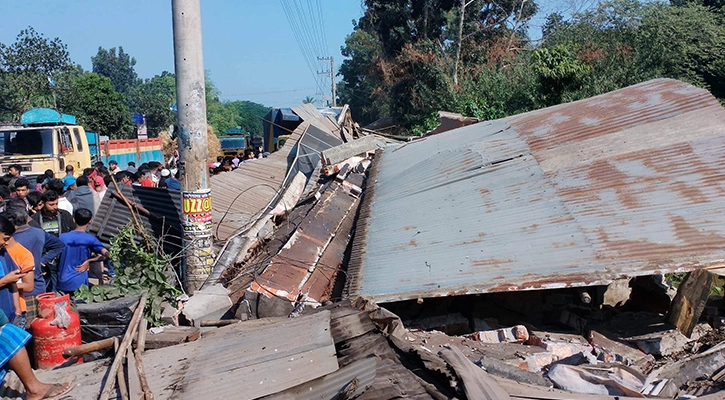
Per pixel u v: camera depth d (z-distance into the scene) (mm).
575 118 7168
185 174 6617
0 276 5016
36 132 15789
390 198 7430
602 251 4926
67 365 4629
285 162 12297
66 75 33250
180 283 6535
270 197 10672
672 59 19359
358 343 4184
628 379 4293
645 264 4656
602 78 18031
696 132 5961
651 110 6633
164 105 50000
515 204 5910
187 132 6559
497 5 29734
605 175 5797
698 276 5133
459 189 6676
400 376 3725
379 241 6402
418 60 29156
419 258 5727
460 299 5832
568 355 4914
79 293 5676
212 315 5668
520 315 5785
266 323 4902
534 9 30172
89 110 36000
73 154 16719
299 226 7777
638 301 6191
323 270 6820
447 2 30266
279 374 3713
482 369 3932
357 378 3617
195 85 6527
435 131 13125
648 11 21844
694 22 21062
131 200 7953
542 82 18547
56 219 8477
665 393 4121
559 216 5496
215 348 4320
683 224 4910
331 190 9266
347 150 10492
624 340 5109
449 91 24672
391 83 30688
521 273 5008
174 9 6418
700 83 19859
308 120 14562
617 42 20016
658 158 5770
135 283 5797
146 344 4637
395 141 13367
